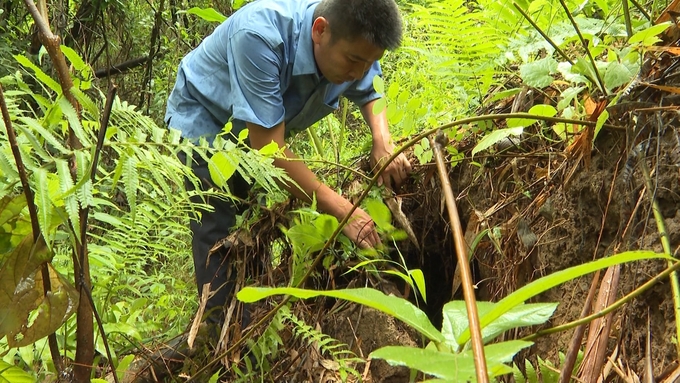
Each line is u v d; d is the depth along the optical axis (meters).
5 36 4.29
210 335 2.03
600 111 1.30
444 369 0.52
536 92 1.69
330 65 2.04
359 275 1.89
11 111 1.20
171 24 5.58
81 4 5.18
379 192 1.93
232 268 2.09
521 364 1.44
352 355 1.79
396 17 1.93
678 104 1.20
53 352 1.18
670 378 0.88
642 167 1.17
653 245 1.11
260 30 1.97
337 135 3.34
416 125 2.16
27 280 1.08
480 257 1.75
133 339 1.99
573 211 1.41
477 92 1.95
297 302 1.96
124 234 2.06
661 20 1.37
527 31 1.78
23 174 0.99
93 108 1.09
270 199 2.10
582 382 1.01
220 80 2.12
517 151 1.73
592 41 1.45
